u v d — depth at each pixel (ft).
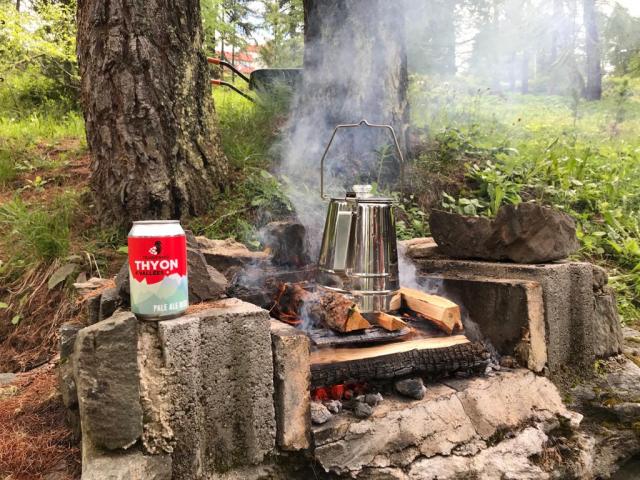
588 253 12.83
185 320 4.33
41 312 9.84
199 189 11.06
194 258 5.20
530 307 6.60
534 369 6.63
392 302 6.57
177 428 4.29
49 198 12.60
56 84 23.99
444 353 6.02
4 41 22.54
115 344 4.09
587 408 6.95
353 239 5.93
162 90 10.30
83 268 10.16
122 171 10.27
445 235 8.13
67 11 23.35
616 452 6.78
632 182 15.52
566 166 15.11
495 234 7.47
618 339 8.11
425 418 5.44
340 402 5.43
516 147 16.49
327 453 4.85
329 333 5.72
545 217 7.12
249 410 4.63
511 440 5.85
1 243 11.48
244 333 4.59
